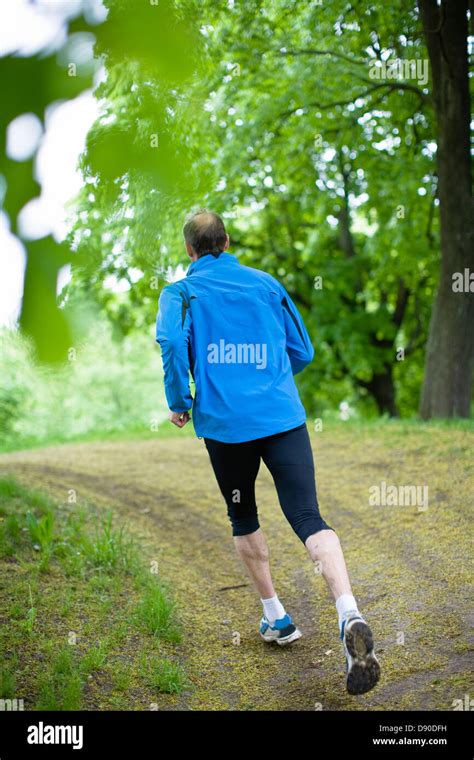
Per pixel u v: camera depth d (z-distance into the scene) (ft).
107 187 3.17
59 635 10.36
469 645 9.83
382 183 36.40
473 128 30.63
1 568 12.12
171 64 3.07
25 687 9.05
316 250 50.52
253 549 10.69
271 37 28.89
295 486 9.41
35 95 2.73
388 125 34.30
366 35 28.35
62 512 16.24
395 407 56.90
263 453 9.78
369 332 51.49
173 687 9.53
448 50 26.78
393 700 9.05
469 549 13.11
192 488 20.33
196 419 9.61
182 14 3.10
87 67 2.86
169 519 17.54
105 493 19.80
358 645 8.07
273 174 37.45
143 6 2.96
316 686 9.69
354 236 55.67
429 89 30.09
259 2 26.45
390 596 11.82
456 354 29.50
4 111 2.71
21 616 10.65
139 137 3.16
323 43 29.22
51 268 2.69
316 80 30.04
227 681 10.00
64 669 9.41
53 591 11.68
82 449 28.63
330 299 50.80
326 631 11.23
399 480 18.28
